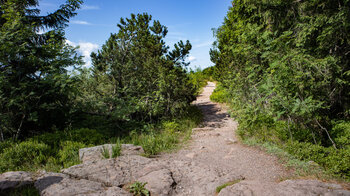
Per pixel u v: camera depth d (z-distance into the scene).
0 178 3.36
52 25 8.38
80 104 7.54
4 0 6.93
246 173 4.07
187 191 3.33
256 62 7.40
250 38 6.83
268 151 5.01
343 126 5.26
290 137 5.32
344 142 4.77
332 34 5.33
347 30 5.15
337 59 5.34
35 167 4.27
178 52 9.82
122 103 7.97
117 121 8.22
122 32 9.77
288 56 5.02
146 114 9.23
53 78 6.39
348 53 5.64
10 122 5.93
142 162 4.39
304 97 5.21
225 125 9.45
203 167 4.22
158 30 10.01
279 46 5.49
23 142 5.24
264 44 6.21
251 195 2.79
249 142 5.93
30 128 6.81
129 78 9.90
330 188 2.96
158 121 9.12
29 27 6.77
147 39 9.85
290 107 4.87
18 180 3.32
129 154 5.06
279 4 6.04
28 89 6.34
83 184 3.27
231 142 6.42
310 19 5.68
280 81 5.12
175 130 8.26
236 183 3.26
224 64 12.12
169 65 9.34
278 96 5.15
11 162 4.25
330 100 5.67
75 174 3.71
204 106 15.38
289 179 3.57
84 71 8.27
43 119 6.85
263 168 4.21
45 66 6.67
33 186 3.23
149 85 9.69
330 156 3.78
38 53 6.97
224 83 12.01
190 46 9.86
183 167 4.21
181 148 6.11
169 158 5.18
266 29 6.90
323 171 3.65
